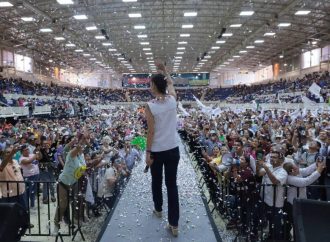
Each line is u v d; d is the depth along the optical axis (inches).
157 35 1370.6
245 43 1465.3
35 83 1604.3
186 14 936.3
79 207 239.0
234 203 241.6
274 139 403.2
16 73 1585.9
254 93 1950.1
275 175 200.1
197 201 216.1
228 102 1930.4
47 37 1330.0
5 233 109.8
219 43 1537.9
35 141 373.1
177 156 157.5
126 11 997.2
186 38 1429.6
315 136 414.9
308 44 1489.9
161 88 154.9
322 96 783.7
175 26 1221.7
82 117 1160.8
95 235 241.4
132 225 171.8
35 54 1712.6
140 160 445.1
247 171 233.1
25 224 120.3
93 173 282.2
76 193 235.9
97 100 1872.5
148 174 320.8
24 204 247.3
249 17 1074.1
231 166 246.2
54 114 1073.5
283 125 588.7
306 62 1736.0
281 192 202.1
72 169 232.4
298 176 209.6
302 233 102.3
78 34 1305.4
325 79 1320.1
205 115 930.1
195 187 259.1
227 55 1892.2
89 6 937.5
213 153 352.2
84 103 1439.5
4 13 979.3
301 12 936.9
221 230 244.7
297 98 1119.0
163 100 154.6
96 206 285.6
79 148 233.9
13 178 240.1
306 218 104.9
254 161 237.9
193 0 909.2
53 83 1947.6
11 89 1168.2
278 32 1258.6
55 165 349.7
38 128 613.0
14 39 1347.2
